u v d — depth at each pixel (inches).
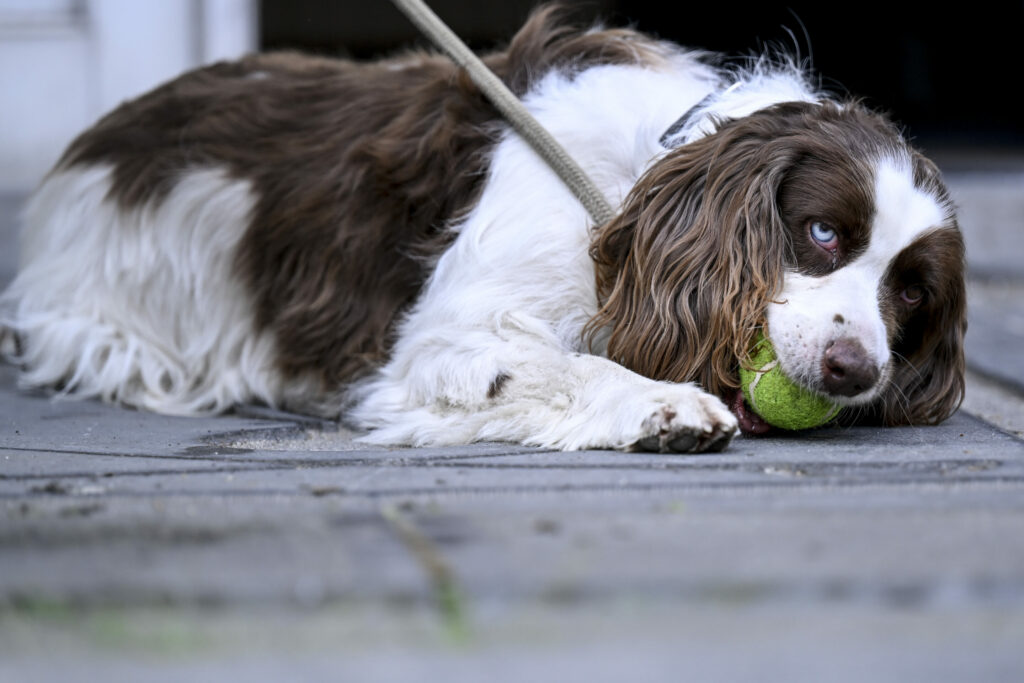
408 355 222.8
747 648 108.7
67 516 143.6
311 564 123.3
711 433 186.7
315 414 248.4
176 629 111.2
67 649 106.9
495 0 618.5
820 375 191.6
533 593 117.4
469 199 227.1
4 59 444.5
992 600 119.4
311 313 241.9
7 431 221.1
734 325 200.7
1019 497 155.9
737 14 865.5
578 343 219.9
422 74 251.6
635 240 211.2
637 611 116.6
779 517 143.5
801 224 203.0
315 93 258.7
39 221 281.0
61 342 265.6
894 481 166.1
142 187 262.5
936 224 207.0
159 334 264.5
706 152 211.3
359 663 104.7
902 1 908.6
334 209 239.6
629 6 839.1
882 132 212.5
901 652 108.2
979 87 956.0
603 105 229.5
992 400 276.8
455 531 135.9
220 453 196.2
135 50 452.1
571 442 198.8
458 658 106.0
